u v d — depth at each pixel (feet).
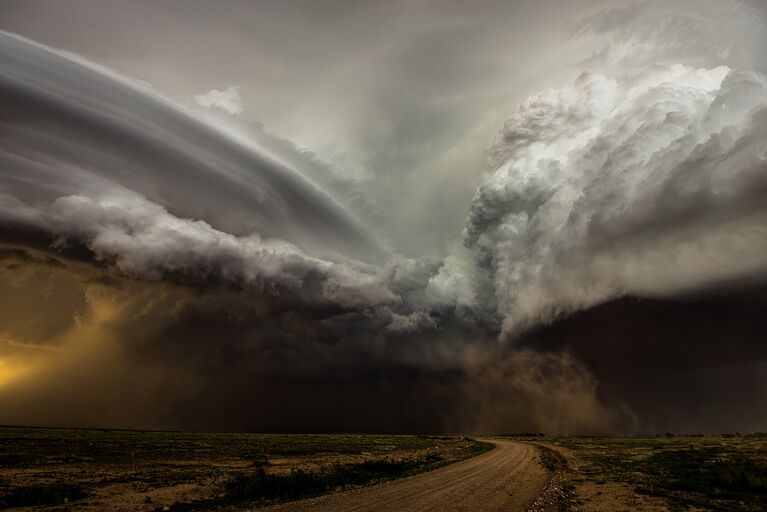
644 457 176.76
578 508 69.72
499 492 86.38
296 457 178.19
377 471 125.39
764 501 74.74
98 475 110.52
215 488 90.68
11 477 102.32
